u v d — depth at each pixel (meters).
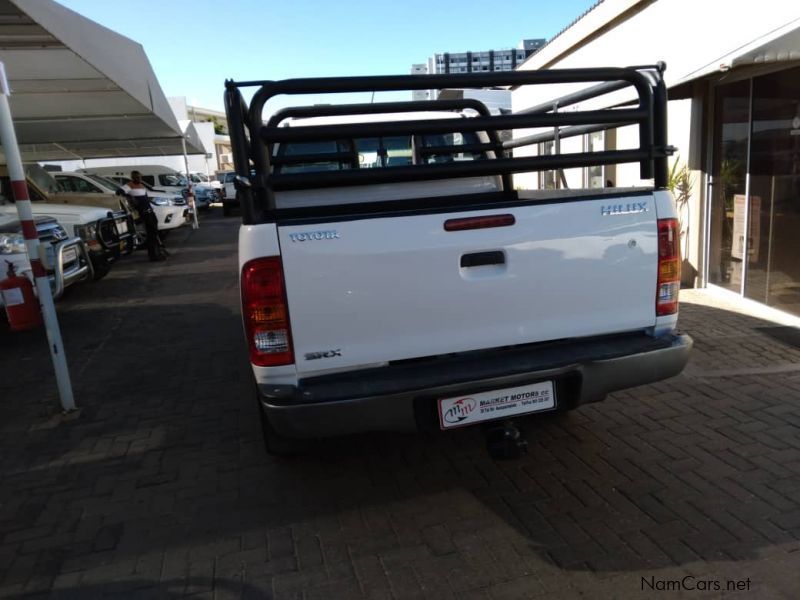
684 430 4.05
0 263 6.52
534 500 3.37
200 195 28.58
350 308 2.83
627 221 3.13
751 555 2.81
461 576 2.78
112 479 3.83
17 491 3.74
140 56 11.19
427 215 2.87
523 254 3.00
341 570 2.86
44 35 7.88
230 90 2.88
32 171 13.16
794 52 5.02
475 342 3.01
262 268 2.73
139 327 7.64
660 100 3.20
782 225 6.25
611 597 2.60
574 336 3.17
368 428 2.84
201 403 5.03
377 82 2.96
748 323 6.21
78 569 2.96
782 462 3.59
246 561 2.96
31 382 5.74
